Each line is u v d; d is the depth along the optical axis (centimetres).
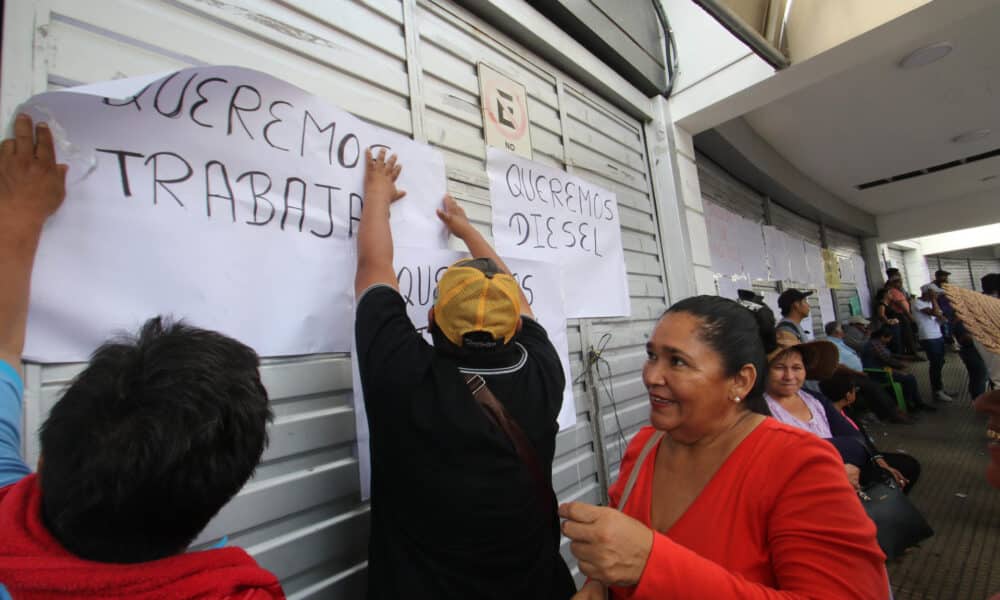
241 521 109
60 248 90
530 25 211
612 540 74
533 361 116
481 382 101
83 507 52
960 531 292
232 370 61
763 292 485
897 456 266
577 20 237
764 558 80
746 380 92
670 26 307
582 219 230
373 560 102
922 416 558
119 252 97
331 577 126
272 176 121
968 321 105
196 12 116
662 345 93
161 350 58
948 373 859
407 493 94
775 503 79
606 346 238
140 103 101
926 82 387
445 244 162
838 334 594
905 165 596
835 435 200
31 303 86
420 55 168
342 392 133
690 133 325
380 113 152
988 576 243
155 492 53
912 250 1540
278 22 130
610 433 232
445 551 94
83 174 93
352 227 137
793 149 518
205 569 59
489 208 186
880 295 791
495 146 193
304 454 123
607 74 262
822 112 434
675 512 93
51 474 54
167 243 103
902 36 233
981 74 379
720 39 284
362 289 113
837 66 256
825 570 71
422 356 98
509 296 103
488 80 194
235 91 116
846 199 757
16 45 90
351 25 147
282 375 119
